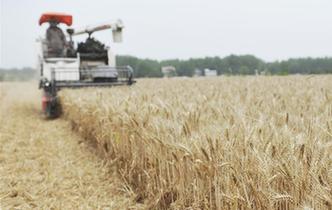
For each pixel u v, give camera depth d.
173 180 3.99
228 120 3.99
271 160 2.78
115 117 5.74
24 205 4.80
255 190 2.81
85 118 8.01
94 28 13.55
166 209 4.32
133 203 4.79
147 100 6.59
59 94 11.76
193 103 5.53
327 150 2.74
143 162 4.84
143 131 4.61
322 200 2.40
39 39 13.83
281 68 53.72
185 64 63.31
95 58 13.83
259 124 3.56
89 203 4.85
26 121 11.82
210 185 3.35
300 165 2.62
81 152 7.49
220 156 3.21
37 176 5.94
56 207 4.73
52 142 8.50
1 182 5.64
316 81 13.32
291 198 2.63
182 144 3.63
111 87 11.66
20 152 7.50
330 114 4.60
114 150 5.80
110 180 5.67
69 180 5.75
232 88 10.85
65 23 14.16
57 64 12.93
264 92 8.32
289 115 4.29
